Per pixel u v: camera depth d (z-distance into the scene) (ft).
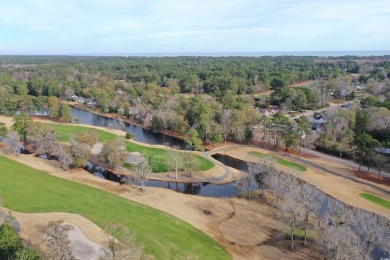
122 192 260.21
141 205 236.02
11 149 328.29
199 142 371.35
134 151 361.30
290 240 198.90
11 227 150.41
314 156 358.64
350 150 353.10
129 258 145.69
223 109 447.01
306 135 387.34
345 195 266.57
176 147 387.55
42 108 532.32
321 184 286.05
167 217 219.20
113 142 319.47
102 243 178.81
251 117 421.59
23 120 373.20
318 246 191.62
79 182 275.39
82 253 168.96
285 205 200.64
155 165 323.98
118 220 207.82
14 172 279.49
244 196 261.44
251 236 203.31
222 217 226.79
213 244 192.03
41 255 143.02
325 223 197.36
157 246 183.21
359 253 153.48
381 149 338.95
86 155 307.99
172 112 459.73
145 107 515.09
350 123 408.67
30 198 233.96
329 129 389.60
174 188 282.56
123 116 554.46
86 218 207.82
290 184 226.58
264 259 179.93
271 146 391.86
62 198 237.66
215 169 318.45
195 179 296.92
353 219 183.32
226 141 413.18
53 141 341.41
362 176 304.50
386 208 245.86
